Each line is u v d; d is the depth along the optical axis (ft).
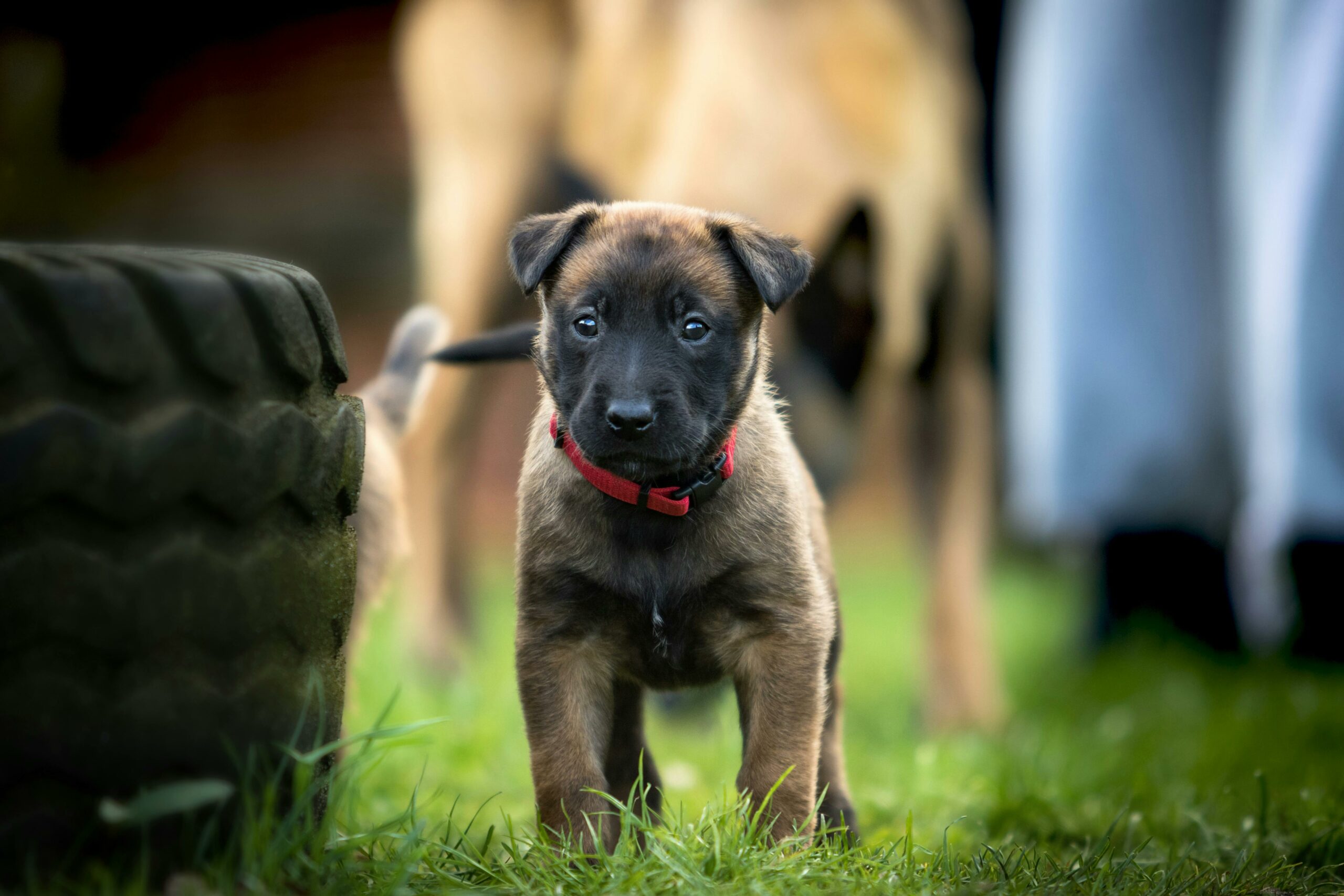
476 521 61.16
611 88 27.53
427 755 20.33
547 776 13.60
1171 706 29.14
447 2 31.86
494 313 31.27
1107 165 30.76
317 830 11.16
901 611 44.96
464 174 30.99
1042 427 31.73
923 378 27.53
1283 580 33.17
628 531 14.05
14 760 9.35
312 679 11.21
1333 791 18.78
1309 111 25.41
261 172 67.97
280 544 10.85
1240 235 28.91
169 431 9.84
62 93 65.46
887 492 64.80
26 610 9.29
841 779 15.79
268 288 10.77
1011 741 24.53
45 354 9.40
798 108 24.66
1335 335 24.97
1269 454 26.37
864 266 25.30
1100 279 30.91
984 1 40.16
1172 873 13.42
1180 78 30.78
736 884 11.22
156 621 9.84
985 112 39.50
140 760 9.87
